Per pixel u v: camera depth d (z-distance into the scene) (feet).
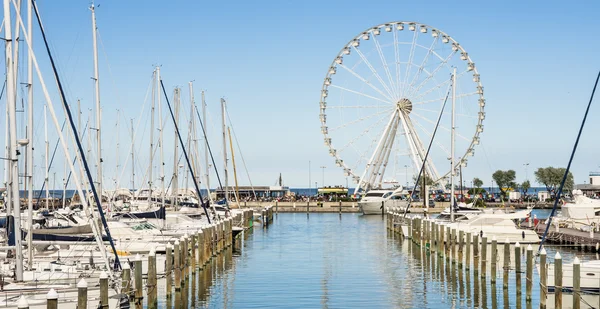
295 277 158.51
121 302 110.22
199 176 306.35
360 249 217.77
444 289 141.79
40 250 141.18
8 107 114.11
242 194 607.37
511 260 182.50
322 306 126.00
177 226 216.13
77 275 114.83
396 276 159.33
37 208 274.77
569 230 224.74
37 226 170.30
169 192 342.85
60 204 330.13
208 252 182.29
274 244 235.40
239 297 134.10
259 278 157.07
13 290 101.71
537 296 132.87
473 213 256.93
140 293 112.37
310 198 525.75
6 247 109.50
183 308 124.36
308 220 377.30
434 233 199.41
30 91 118.42
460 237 169.17
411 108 376.07
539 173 568.00
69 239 150.61
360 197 456.04
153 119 271.28
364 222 356.38
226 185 321.32
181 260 145.38
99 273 114.52
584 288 122.62
